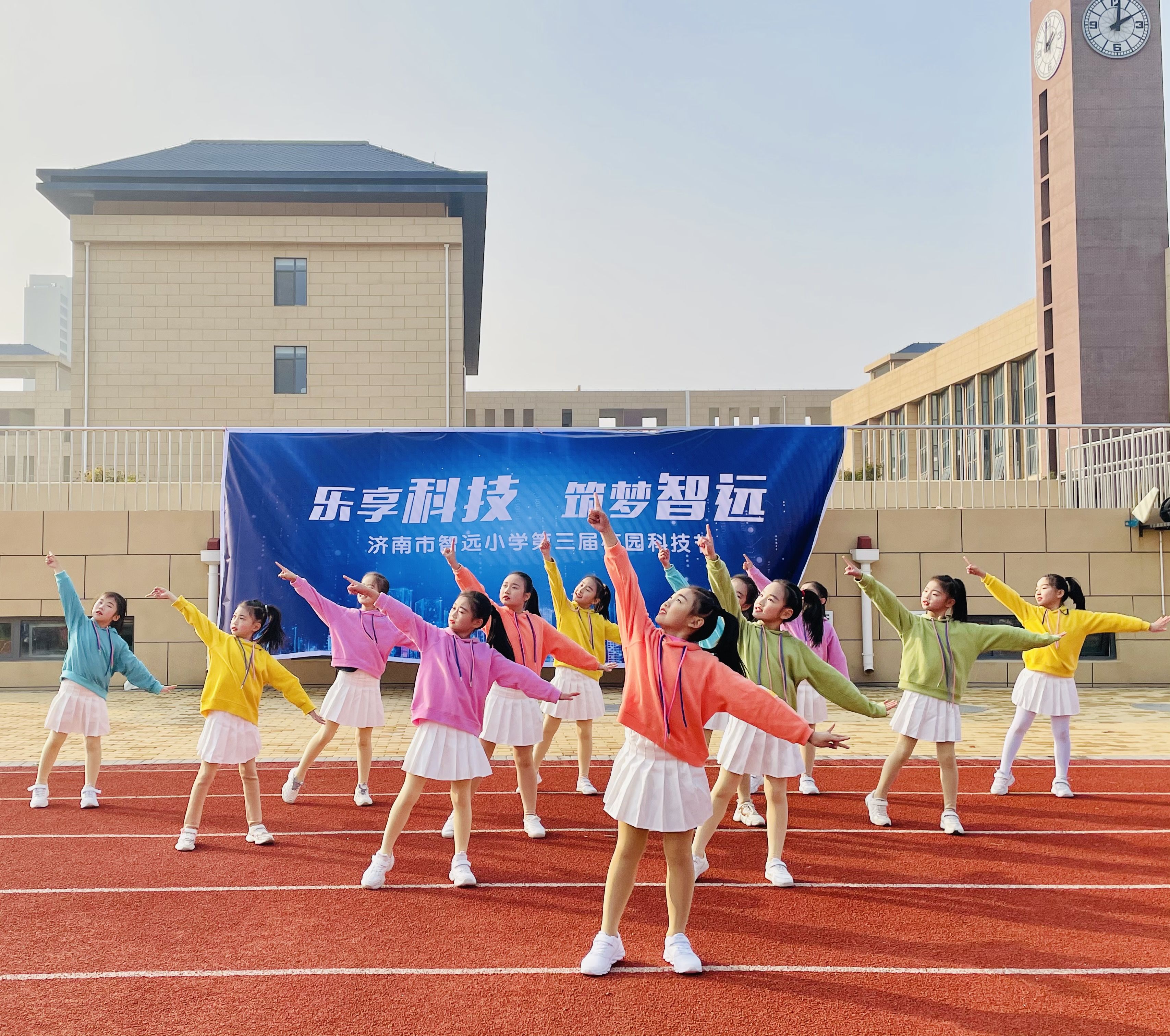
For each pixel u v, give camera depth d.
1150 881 5.06
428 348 23.64
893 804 6.80
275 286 23.66
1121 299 24.14
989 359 28.78
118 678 12.99
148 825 6.22
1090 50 24.62
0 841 5.83
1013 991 3.70
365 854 5.56
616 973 3.85
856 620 13.09
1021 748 8.75
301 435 12.78
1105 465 13.67
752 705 3.79
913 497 13.85
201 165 24.23
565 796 7.11
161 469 21.56
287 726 10.25
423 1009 3.52
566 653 6.18
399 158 25.48
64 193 23.88
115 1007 3.54
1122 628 6.92
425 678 5.03
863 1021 3.45
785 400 40.31
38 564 12.98
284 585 12.50
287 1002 3.58
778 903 4.71
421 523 12.68
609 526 4.24
